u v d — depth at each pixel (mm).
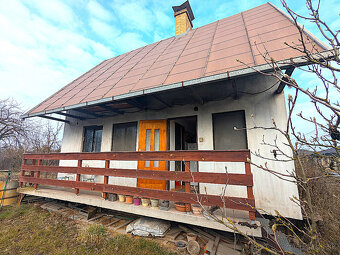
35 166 5121
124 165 5328
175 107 4840
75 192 4242
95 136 6270
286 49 2859
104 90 4699
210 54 4059
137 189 3447
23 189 5129
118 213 4293
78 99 4805
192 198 2910
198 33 6422
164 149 4832
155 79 3975
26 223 4004
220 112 4219
